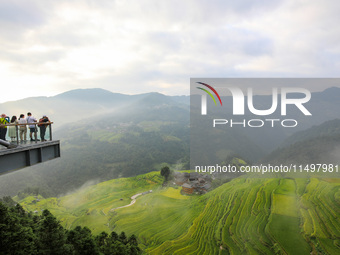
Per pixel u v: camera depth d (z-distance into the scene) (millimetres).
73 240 28844
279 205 45875
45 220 26500
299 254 34719
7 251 21688
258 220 44781
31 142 14758
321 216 41000
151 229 62094
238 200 53906
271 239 38625
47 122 15641
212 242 46000
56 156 16562
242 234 43656
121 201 98875
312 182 50062
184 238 50625
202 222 53719
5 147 12664
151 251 48781
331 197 44625
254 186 56406
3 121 13867
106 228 68250
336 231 37000
